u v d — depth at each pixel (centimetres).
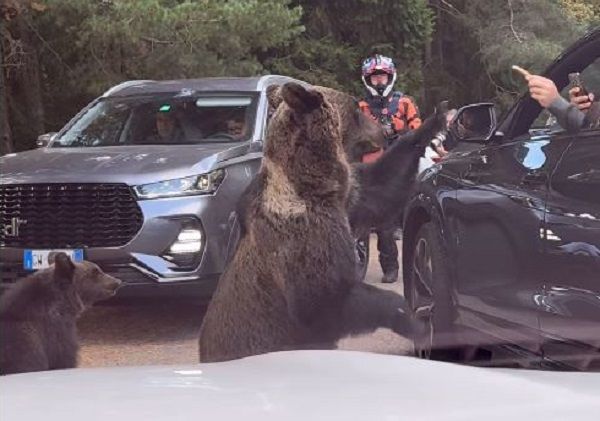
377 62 806
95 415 163
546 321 397
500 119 517
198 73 1400
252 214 391
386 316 389
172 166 643
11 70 1530
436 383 190
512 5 2614
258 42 1463
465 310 489
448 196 514
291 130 374
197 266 630
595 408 168
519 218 425
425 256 552
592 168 378
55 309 493
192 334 675
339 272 375
